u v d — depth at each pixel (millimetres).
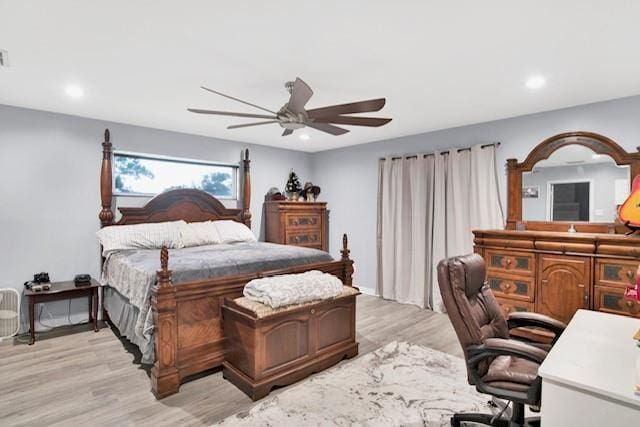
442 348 3326
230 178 5371
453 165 4387
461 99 3334
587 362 1397
